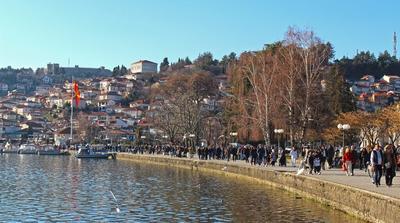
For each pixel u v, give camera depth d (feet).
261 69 265.34
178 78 463.42
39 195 146.92
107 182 189.88
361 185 111.86
